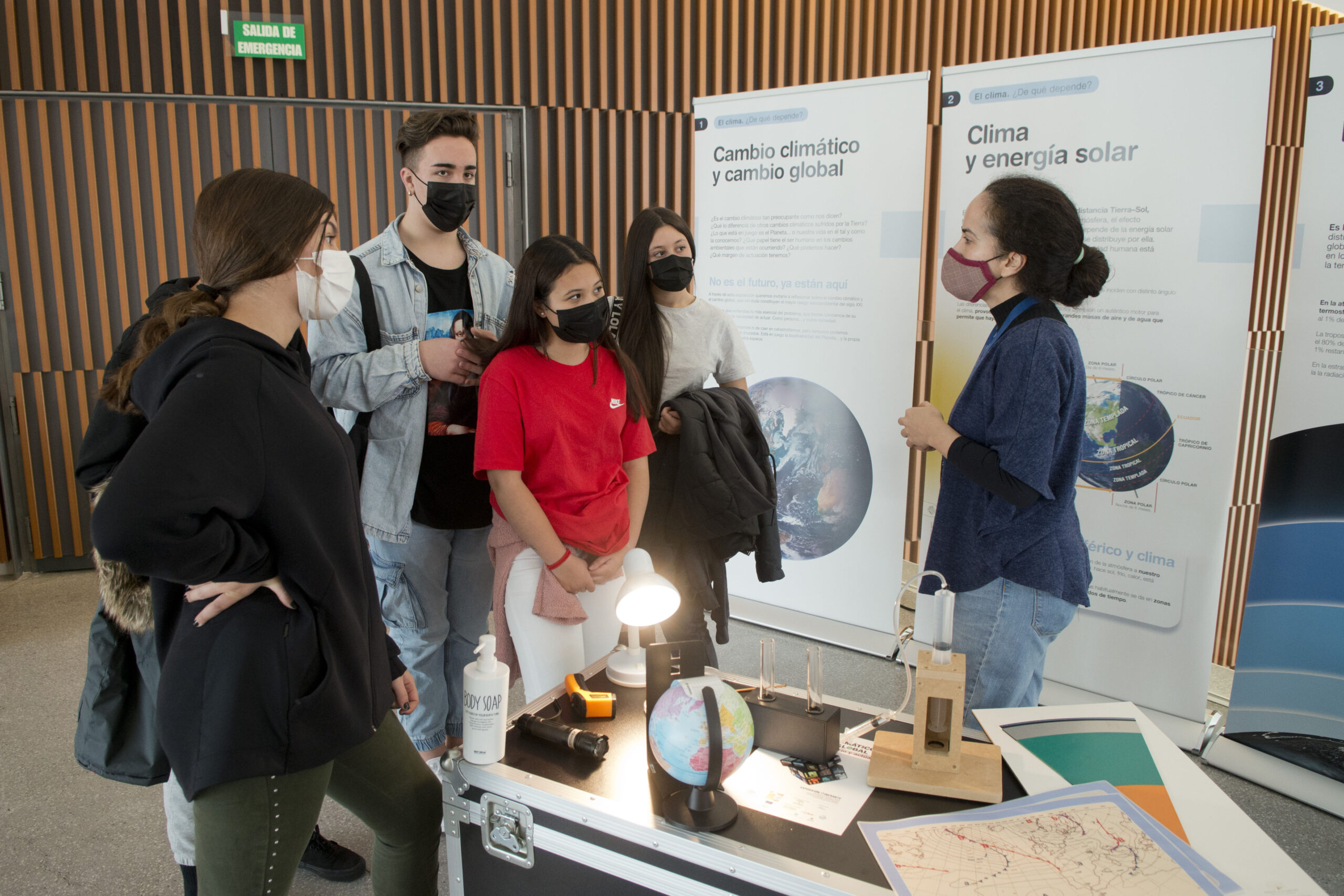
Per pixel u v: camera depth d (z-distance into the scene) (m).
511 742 1.52
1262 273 6.36
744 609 3.64
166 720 1.14
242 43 4.26
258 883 1.18
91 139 4.22
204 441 1.02
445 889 2.00
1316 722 2.34
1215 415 2.48
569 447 1.94
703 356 2.40
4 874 2.05
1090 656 2.77
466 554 2.27
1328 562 2.30
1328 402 2.27
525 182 4.76
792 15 4.95
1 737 2.72
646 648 1.43
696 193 3.47
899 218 3.03
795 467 3.39
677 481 2.29
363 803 1.38
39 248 4.25
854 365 3.20
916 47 5.07
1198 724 2.61
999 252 1.81
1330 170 2.24
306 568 1.14
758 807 1.31
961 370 2.99
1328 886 2.03
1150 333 2.55
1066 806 1.29
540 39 4.70
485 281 2.22
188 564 1.00
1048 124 2.66
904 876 1.14
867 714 1.61
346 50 4.40
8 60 4.07
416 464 2.06
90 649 1.50
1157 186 2.49
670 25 4.82
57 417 4.39
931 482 3.29
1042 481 1.72
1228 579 6.42
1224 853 1.21
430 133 2.00
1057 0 5.19
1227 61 2.35
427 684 2.27
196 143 4.32
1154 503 2.60
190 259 4.42
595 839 1.33
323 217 1.22
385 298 2.06
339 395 1.95
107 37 4.14
